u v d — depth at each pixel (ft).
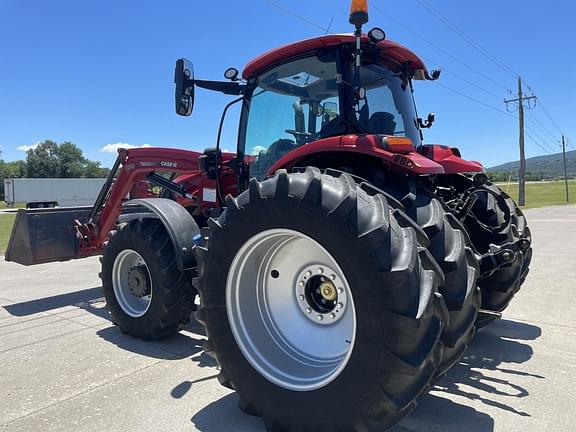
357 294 7.54
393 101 12.64
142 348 13.67
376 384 7.39
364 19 10.53
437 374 8.34
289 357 9.20
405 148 9.82
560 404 9.89
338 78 11.29
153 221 14.03
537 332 14.58
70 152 363.97
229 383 9.52
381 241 7.42
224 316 9.25
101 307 18.57
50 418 9.64
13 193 118.42
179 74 13.89
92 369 12.14
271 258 9.59
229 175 15.40
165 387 10.99
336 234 7.75
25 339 14.70
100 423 9.39
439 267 7.97
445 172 11.89
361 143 10.00
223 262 9.19
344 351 8.83
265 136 12.98
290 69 12.23
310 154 11.02
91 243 19.94
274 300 9.73
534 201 125.29
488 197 13.83
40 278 25.66
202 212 16.51
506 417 9.36
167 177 19.38
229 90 14.11
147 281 14.07
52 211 19.94
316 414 8.13
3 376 11.81
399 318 7.16
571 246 33.91
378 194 8.33
